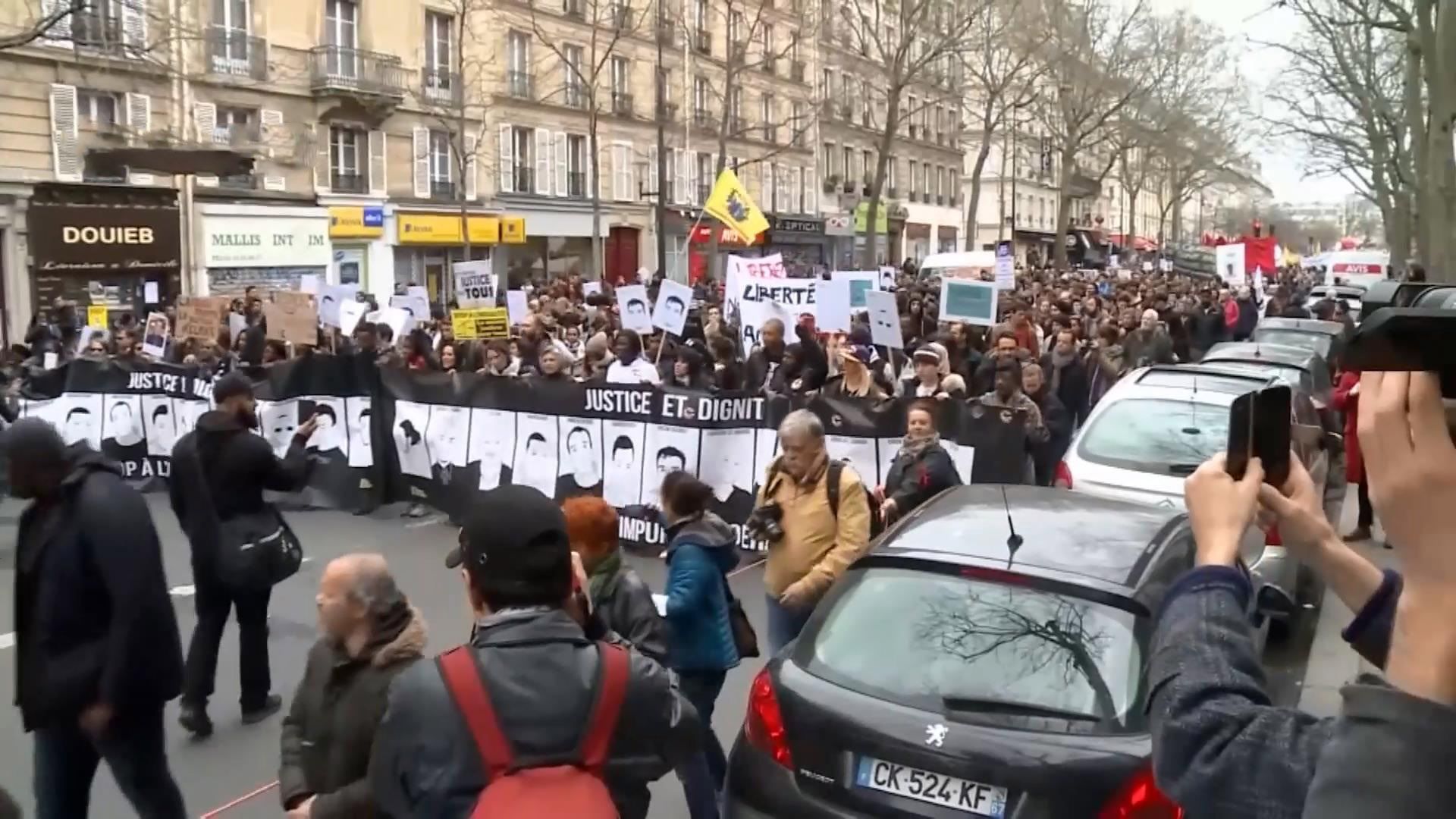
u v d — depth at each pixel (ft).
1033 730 12.54
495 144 127.34
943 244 237.25
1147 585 13.87
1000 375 31.83
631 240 147.84
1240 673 5.09
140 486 43.19
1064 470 26.68
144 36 90.48
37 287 82.58
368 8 112.88
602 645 8.77
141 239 88.69
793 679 14.08
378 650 11.36
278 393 39.58
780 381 39.99
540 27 124.36
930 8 173.27
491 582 8.76
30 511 14.58
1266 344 45.01
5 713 22.33
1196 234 410.93
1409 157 93.09
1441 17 47.11
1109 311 73.26
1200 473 5.77
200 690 20.79
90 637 14.32
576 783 8.01
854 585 14.94
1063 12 159.63
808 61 179.42
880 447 31.48
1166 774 5.05
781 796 13.58
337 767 11.21
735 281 50.06
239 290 98.84
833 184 190.60
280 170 104.83
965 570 14.29
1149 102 220.64
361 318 52.95
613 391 34.78
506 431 36.70
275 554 20.93
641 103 146.61
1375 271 145.69
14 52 82.28
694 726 9.09
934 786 12.62
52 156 85.61
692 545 16.66
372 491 39.32
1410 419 3.90
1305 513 5.71
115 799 18.67
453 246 124.06
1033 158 262.06
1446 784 3.62
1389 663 3.96
